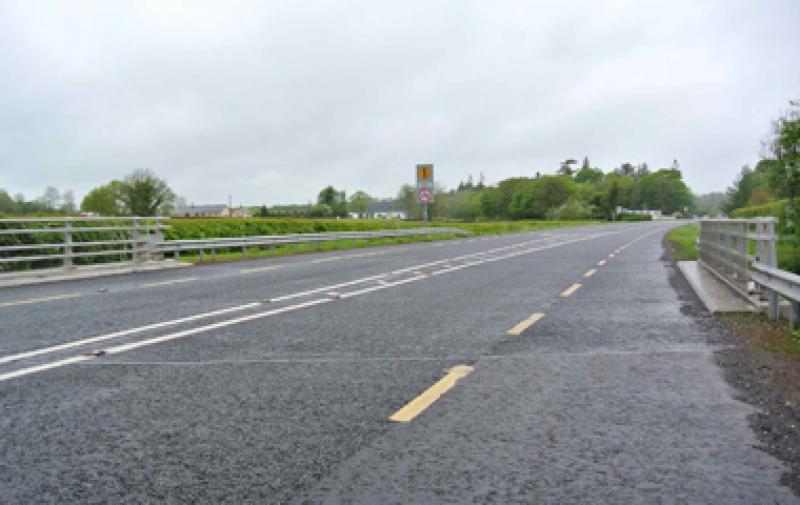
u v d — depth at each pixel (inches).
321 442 155.5
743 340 282.0
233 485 130.6
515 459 144.6
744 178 3287.4
